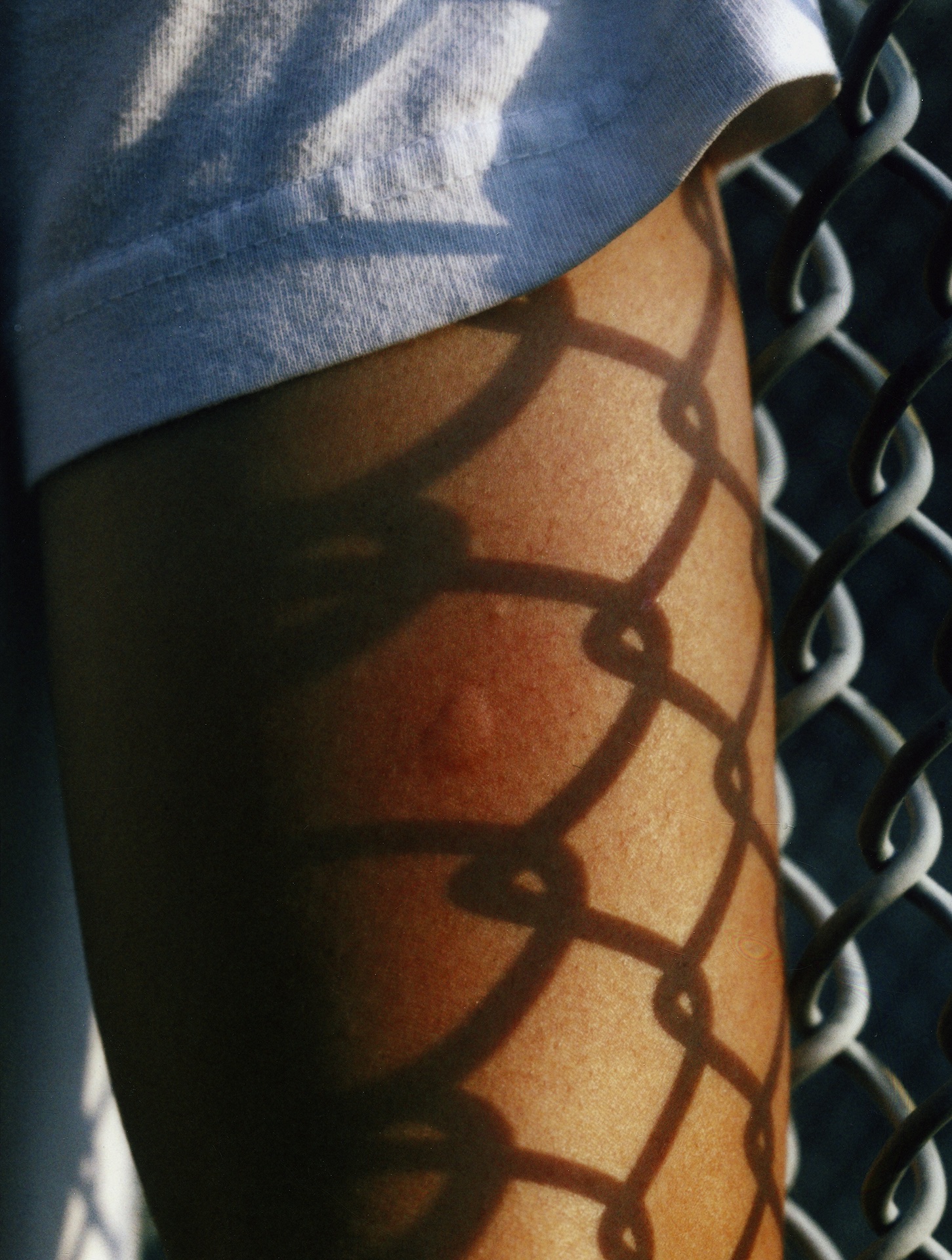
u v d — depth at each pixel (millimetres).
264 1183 427
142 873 443
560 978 416
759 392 599
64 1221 614
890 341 889
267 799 422
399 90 433
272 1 444
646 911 425
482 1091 413
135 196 456
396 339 423
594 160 435
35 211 491
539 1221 412
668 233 465
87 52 471
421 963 414
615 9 454
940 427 883
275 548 428
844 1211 933
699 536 448
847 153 539
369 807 416
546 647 420
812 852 927
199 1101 436
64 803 484
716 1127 439
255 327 433
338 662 421
